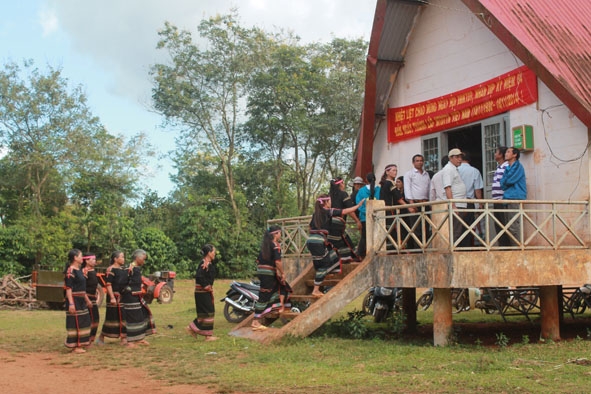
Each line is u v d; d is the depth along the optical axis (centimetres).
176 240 3778
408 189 1183
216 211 3669
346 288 1047
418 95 1350
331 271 1134
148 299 2050
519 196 994
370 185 1144
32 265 3200
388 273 1025
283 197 3969
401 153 1411
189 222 3650
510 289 1234
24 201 3347
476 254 902
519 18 1048
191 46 3681
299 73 3769
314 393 645
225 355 912
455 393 625
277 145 3972
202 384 718
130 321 1034
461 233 1029
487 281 903
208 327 1079
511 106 1118
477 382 667
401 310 1322
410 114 1369
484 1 1051
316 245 1106
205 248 1088
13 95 3155
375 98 1366
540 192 1061
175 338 1130
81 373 811
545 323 1011
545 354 849
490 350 904
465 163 1102
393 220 1098
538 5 1101
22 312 1853
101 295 1991
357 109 3697
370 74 1316
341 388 664
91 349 1010
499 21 1011
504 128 1141
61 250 3172
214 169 4066
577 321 1381
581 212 977
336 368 784
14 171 3338
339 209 1126
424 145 1348
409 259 973
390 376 723
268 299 1104
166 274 2181
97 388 714
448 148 1301
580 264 967
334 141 3931
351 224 1498
